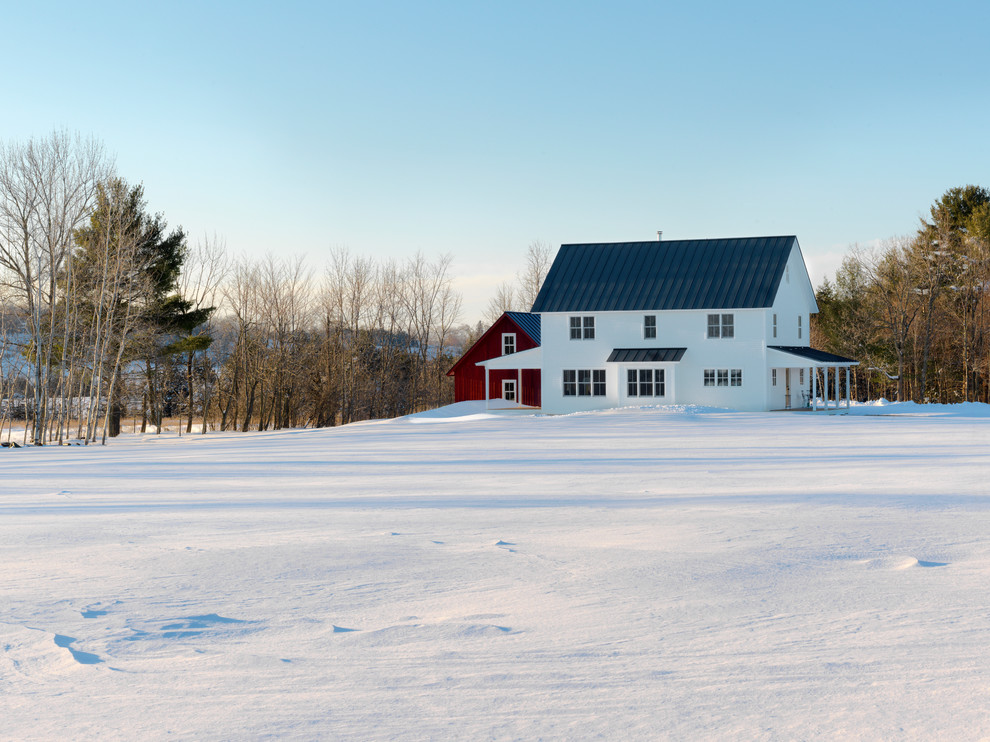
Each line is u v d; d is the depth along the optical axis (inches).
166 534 414.0
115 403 2186.3
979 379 2792.8
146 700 181.9
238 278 2559.1
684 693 181.6
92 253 1942.7
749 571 307.7
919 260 2628.0
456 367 2465.6
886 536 378.0
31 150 1684.3
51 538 405.1
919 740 155.6
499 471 749.3
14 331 1983.3
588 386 2076.8
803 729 161.3
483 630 233.9
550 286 2135.8
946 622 234.8
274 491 613.9
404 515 471.8
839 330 2977.4
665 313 2022.6
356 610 258.8
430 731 162.7
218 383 2652.6
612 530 407.8
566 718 168.4
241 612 257.9
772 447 991.6
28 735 163.5
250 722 168.6
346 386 2810.0
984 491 550.0
